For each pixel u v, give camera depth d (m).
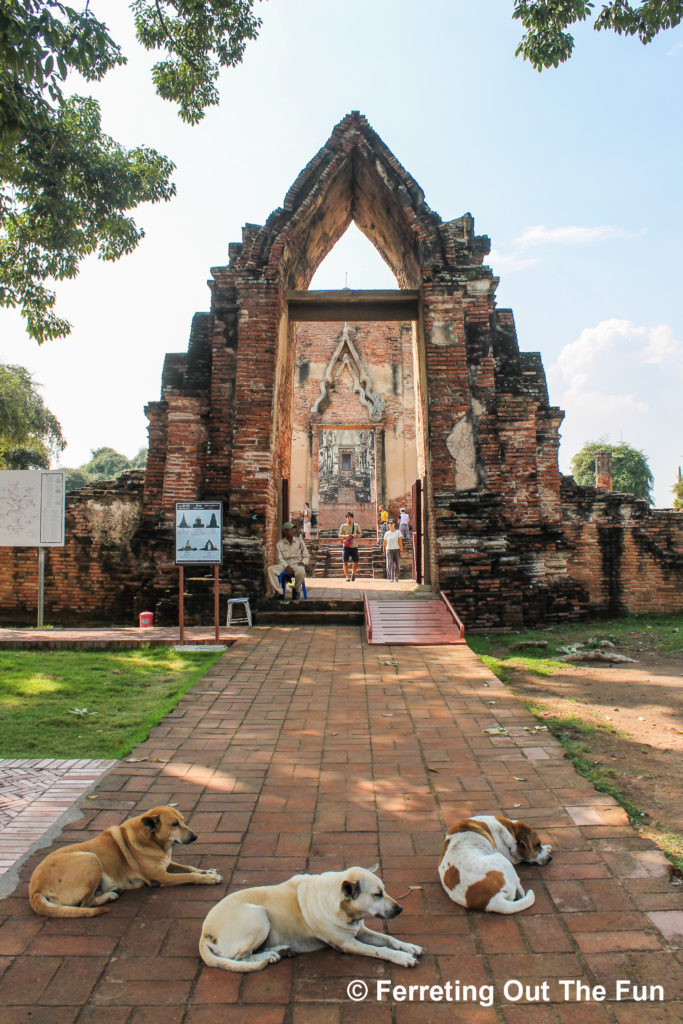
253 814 4.84
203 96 11.59
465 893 3.69
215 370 13.64
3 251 11.59
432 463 13.02
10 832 4.53
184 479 13.73
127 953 3.38
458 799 5.06
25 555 15.21
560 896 3.81
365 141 14.08
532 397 14.17
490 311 13.73
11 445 24.70
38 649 10.60
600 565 14.92
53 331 12.05
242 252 14.00
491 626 12.43
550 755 5.95
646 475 50.66
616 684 8.78
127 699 7.79
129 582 14.97
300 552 13.23
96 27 8.18
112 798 5.08
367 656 9.74
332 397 25.69
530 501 13.66
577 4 9.42
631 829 4.57
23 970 3.25
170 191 11.94
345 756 5.94
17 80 8.09
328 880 3.44
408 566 21.64
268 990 3.13
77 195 11.31
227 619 12.30
